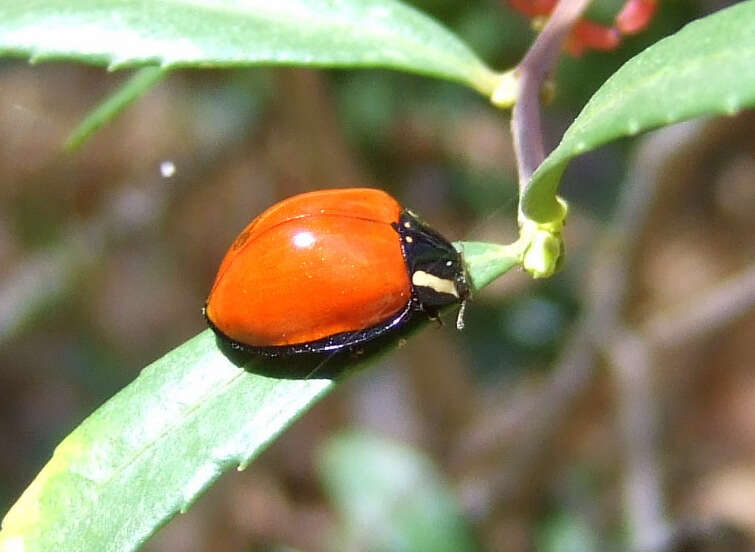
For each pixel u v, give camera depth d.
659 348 0.07
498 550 0.07
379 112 0.08
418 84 0.08
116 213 0.08
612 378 0.07
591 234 0.08
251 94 0.08
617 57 0.06
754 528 0.08
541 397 0.07
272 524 0.08
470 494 0.07
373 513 0.06
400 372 0.08
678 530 0.07
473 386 0.08
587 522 0.07
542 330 0.08
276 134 0.08
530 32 0.06
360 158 0.08
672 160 0.06
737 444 0.08
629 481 0.07
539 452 0.07
